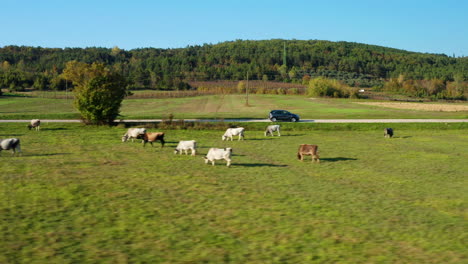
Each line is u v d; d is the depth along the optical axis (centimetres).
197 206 1819
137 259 1256
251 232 1503
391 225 1602
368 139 4469
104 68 5547
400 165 2919
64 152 3309
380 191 2150
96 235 1456
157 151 3403
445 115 7269
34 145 3706
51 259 1246
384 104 10381
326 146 3888
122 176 2398
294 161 3034
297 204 1873
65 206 1791
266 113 7594
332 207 1834
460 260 1275
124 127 5216
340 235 1485
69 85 17275
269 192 2080
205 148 3634
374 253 1326
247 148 3681
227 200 1919
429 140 4409
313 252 1329
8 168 2567
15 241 1384
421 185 2303
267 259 1270
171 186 2172
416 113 7675
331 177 2484
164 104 10350
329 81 14162
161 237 1445
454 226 1598
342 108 8912
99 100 5272
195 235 1467
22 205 1789
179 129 5166
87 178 2330
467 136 4791
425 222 1644
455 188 2236
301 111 8056
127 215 1681
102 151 3381
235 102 10888
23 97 12700
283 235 1477
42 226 1537
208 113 7594
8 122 5597
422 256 1305
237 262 1245
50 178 2309
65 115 6569
